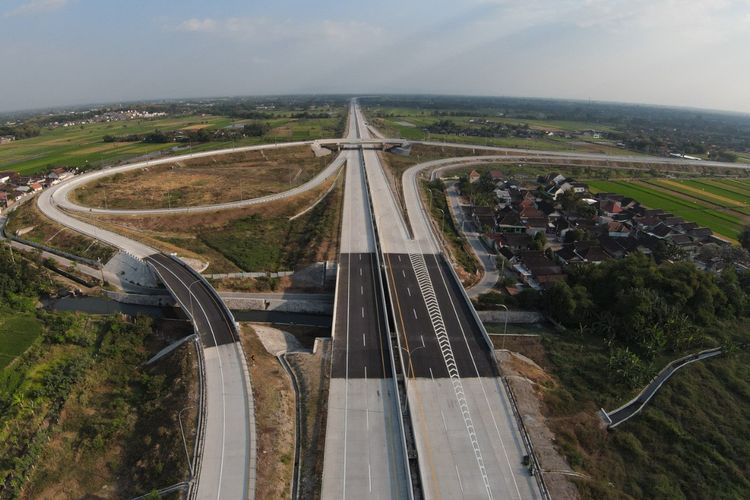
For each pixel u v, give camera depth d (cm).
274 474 5178
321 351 7438
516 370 7062
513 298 9575
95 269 10662
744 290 9894
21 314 8606
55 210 13838
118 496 5112
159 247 11450
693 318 8725
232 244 12131
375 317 8231
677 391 7006
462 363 7056
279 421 5975
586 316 8688
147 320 8450
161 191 16350
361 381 6644
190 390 6384
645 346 7775
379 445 5606
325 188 17025
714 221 15100
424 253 11088
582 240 12669
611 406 6706
